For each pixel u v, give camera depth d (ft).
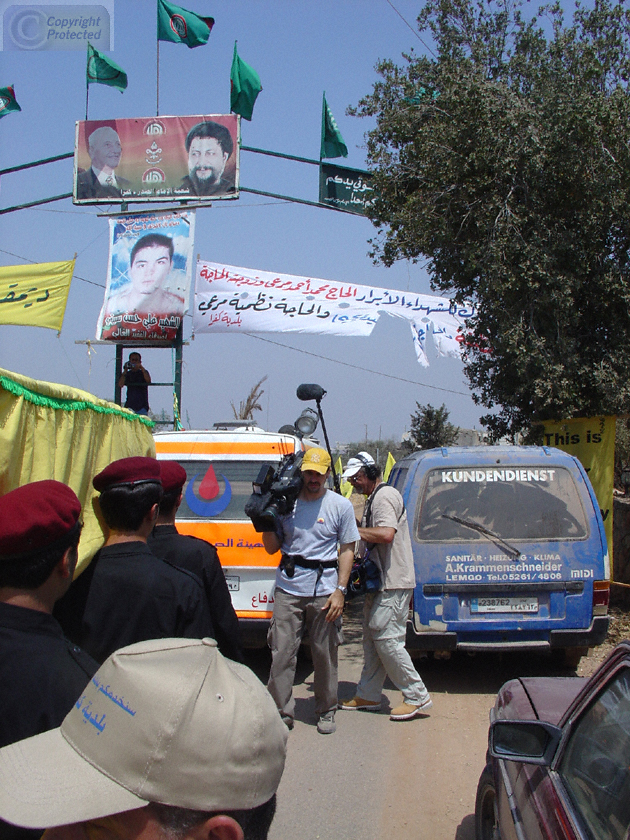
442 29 31.78
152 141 43.39
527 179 27.14
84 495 10.66
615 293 28.86
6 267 37.47
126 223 43.24
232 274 43.60
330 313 42.37
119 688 4.24
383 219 31.19
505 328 27.78
